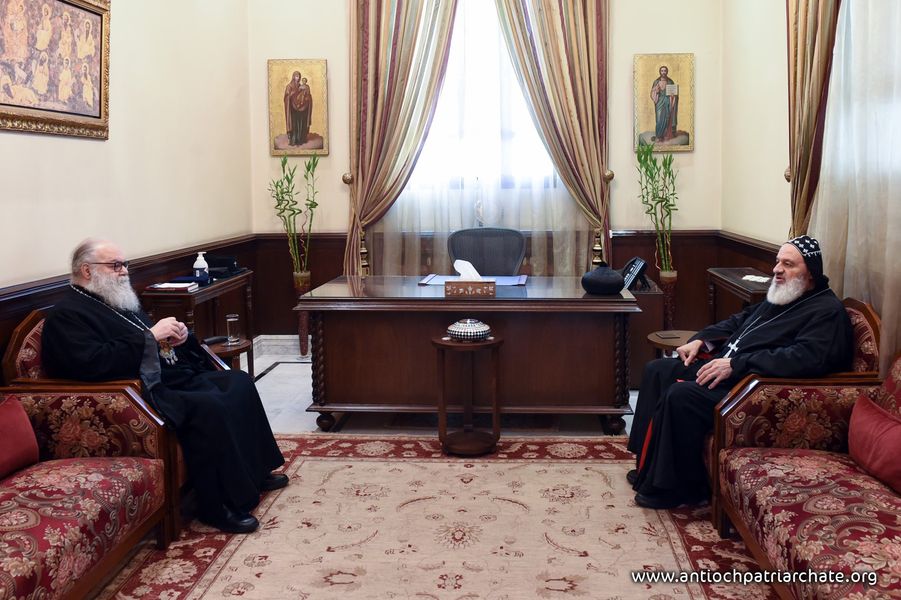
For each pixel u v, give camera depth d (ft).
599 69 21.58
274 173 22.94
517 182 22.12
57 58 12.87
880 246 11.72
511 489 12.59
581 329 15.19
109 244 11.98
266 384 19.66
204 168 19.53
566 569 9.96
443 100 22.08
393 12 21.68
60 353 11.02
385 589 9.50
